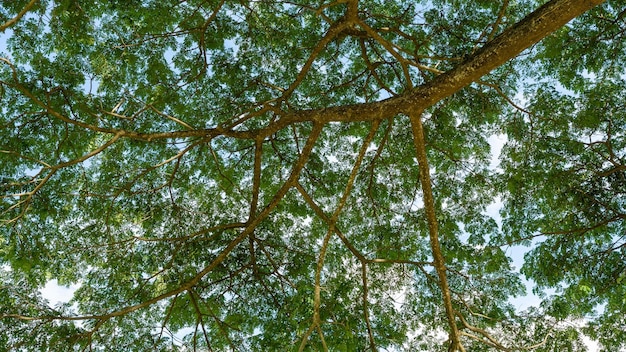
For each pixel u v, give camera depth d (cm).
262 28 1030
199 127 1079
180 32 916
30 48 945
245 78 1077
